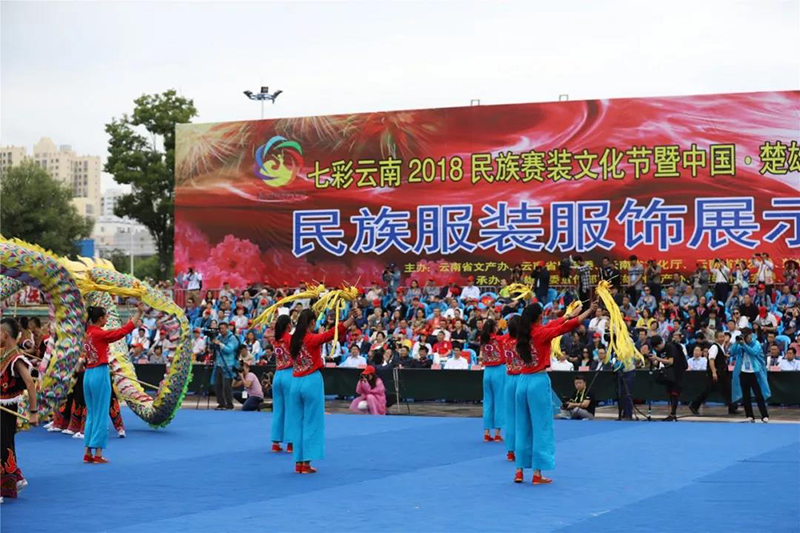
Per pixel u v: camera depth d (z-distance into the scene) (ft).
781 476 41.57
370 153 103.45
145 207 163.43
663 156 95.55
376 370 75.05
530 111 99.09
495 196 99.91
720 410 72.59
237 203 107.04
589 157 97.45
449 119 101.24
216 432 60.23
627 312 84.23
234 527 31.73
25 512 34.50
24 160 185.68
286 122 105.91
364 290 101.50
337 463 46.29
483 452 50.03
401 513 33.94
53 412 43.55
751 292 89.10
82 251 187.32
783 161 92.73
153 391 78.84
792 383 69.00
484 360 54.95
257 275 106.52
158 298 60.29
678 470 43.32
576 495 37.27
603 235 97.04
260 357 85.71
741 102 93.71
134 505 35.73
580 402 68.03
